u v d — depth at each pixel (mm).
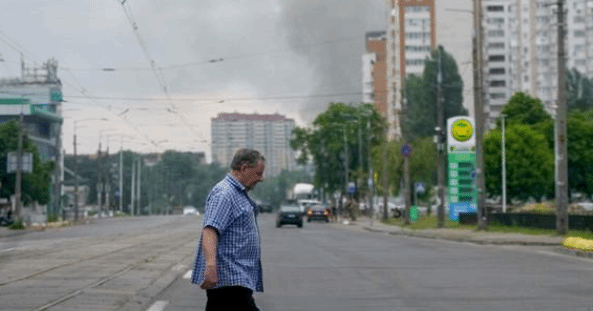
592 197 156500
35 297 22719
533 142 135125
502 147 121625
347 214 136500
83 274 30484
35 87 137500
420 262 35938
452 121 91938
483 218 67812
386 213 113750
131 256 41594
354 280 27844
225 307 10117
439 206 80562
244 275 10117
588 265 33406
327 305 21125
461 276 28922
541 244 48188
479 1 67438
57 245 53969
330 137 179250
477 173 68250
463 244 52625
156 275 30016
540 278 27891
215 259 9961
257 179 10430
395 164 141875
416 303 21344
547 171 135375
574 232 53562
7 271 31828
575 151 145750
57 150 129000
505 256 39281
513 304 20906
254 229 10320
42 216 112188
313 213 125375
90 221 130500
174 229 88500
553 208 100250
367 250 45906
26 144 126750
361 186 148500
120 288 25266
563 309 19891
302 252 44281
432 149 142125
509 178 135000
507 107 153125
